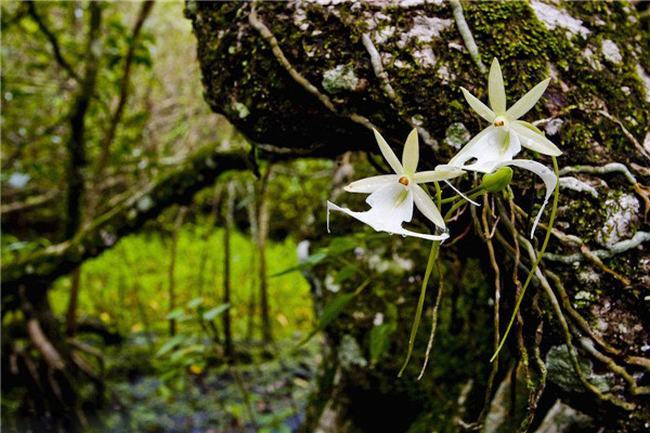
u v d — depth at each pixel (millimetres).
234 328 1908
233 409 1251
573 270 463
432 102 470
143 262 2346
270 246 2617
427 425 804
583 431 552
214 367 1582
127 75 1372
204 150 1034
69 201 1340
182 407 1433
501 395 638
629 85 490
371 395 926
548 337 481
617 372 468
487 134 406
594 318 464
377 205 407
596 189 463
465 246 537
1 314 1173
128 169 1780
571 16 495
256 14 498
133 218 1062
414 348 878
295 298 2193
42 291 1170
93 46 1337
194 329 1736
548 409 595
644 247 466
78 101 1324
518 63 468
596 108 473
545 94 466
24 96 1611
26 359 1284
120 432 1322
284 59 487
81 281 2180
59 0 1466
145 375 1602
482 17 472
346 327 931
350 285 945
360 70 476
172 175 1044
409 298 906
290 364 1682
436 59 470
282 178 1881
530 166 392
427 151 482
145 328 1817
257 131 535
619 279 461
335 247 645
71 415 1302
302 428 1089
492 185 415
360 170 1007
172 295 1600
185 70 2016
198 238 2578
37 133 1714
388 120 486
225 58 520
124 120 1611
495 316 477
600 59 487
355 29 474
